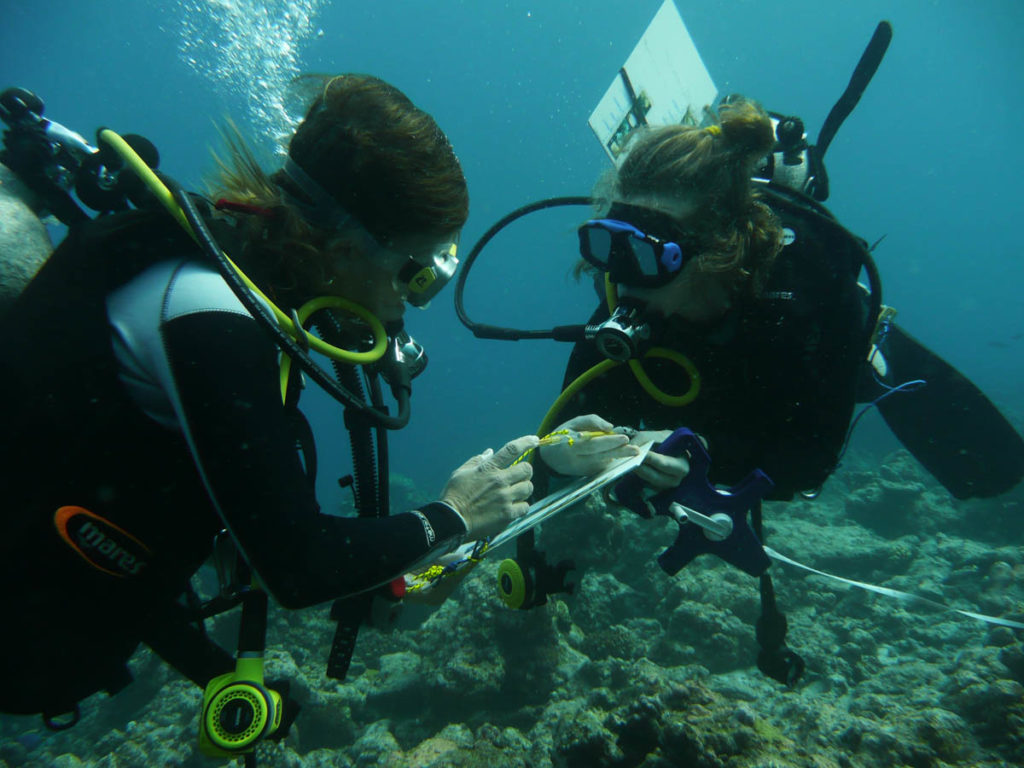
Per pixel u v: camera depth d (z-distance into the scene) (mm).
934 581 6449
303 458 1138
